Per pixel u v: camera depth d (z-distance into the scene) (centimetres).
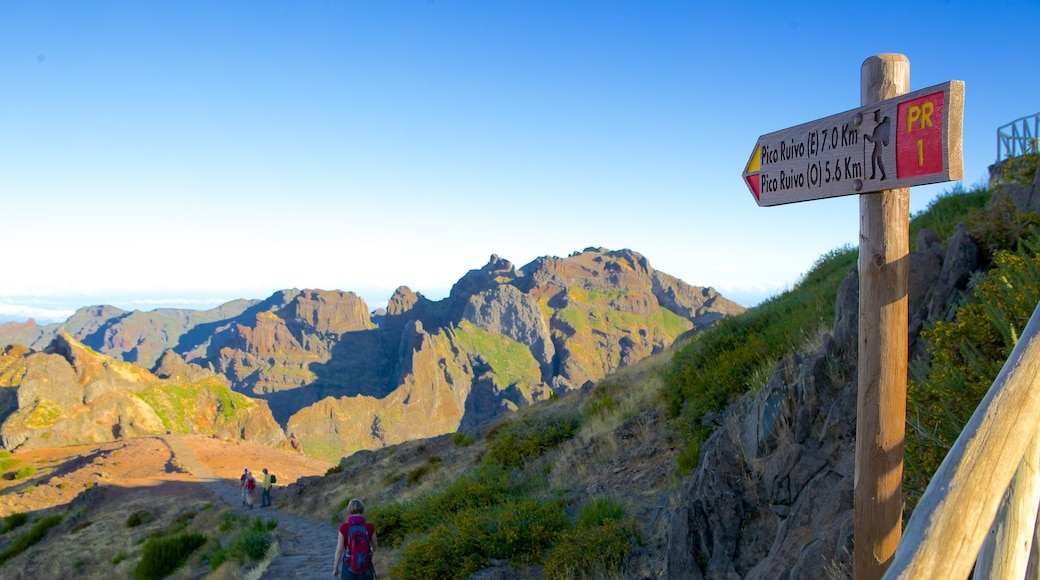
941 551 126
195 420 19125
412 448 3028
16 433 14788
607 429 1438
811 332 1004
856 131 298
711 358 1255
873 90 290
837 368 696
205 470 6012
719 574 662
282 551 1608
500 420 2695
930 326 648
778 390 743
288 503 3114
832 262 1670
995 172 1167
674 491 912
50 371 16625
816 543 528
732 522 690
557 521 1031
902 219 290
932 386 463
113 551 3170
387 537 1460
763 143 373
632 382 1883
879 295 293
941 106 251
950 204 1155
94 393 16975
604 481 1149
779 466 673
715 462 766
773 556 584
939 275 712
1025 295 444
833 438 654
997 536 136
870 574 292
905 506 473
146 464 6469
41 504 5388
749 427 770
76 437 15675
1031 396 139
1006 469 133
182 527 3183
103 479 5359
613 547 834
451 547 1061
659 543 819
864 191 293
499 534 1036
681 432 1091
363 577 822
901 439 291
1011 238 672
